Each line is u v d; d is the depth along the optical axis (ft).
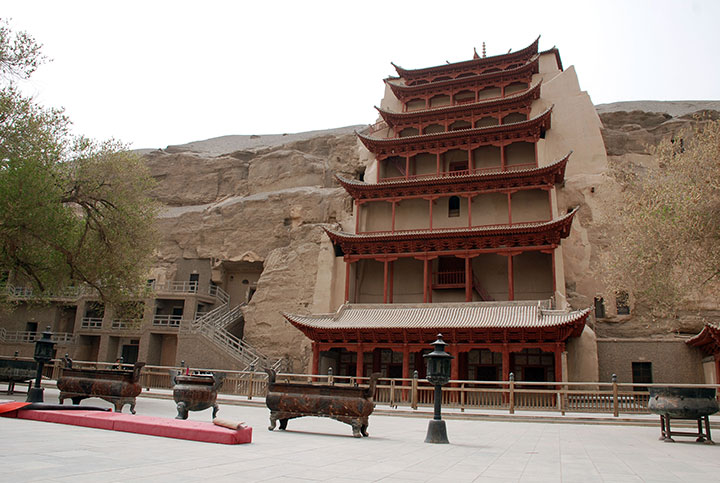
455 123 194.59
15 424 41.68
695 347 131.75
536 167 167.12
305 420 66.59
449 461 35.09
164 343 181.78
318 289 173.17
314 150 225.35
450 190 164.35
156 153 238.48
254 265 202.49
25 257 93.81
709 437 54.13
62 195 94.63
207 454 31.99
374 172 195.11
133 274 104.22
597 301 157.58
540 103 189.98
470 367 143.43
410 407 101.24
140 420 41.93
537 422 82.12
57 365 127.65
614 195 163.84
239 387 120.06
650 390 58.70
